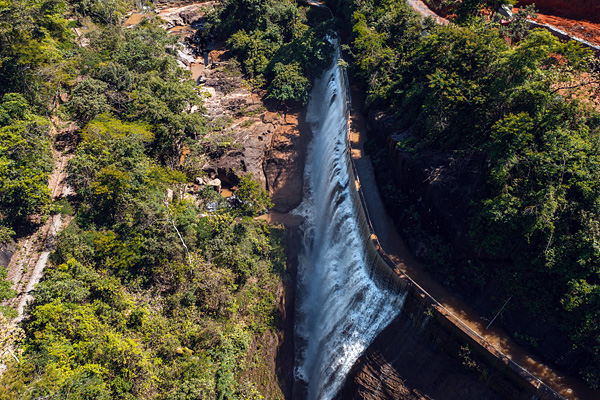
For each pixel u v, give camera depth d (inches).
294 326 1956.2
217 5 3821.4
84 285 1561.3
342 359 1627.7
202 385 1446.9
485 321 1347.2
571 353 1203.9
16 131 1854.1
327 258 1996.8
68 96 2364.7
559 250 1238.3
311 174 2490.2
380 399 1443.2
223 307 1740.9
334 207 2020.2
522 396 1175.0
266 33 3134.8
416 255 1557.6
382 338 1514.5
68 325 1408.7
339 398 1601.9
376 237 1600.6
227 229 1940.2
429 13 2581.2
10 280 1616.6
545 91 1366.9
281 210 2316.7
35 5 2635.3
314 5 3454.7
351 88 2383.1
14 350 1343.5
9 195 1721.2
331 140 2348.7
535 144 1364.4
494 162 1400.1
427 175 1590.8
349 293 1747.0
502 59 1451.8
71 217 1843.0
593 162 1268.5
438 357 1350.9
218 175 2390.5
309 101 2783.0
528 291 1295.5
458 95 1515.7
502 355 1202.6
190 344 1606.8
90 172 1879.9
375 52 2224.4
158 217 1802.4
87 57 2511.1
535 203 1282.0
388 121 1948.8
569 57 1403.8
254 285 1865.2
